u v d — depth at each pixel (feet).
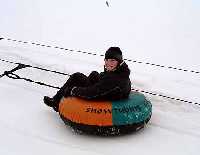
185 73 26.27
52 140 16.19
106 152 15.33
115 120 15.62
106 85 15.92
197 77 25.49
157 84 23.66
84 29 37.86
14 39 34.09
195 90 22.82
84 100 16.37
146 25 38.91
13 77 23.86
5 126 17.35
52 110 19.26
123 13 42.83
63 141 16.11
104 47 32.58
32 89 22.16
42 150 15.40
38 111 19.10
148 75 25.39
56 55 29.35
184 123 18.20
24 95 21.18
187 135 17.01
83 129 15.94
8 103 19.97
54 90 22.25
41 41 33.88
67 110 16.22
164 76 25.34
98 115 15.61
